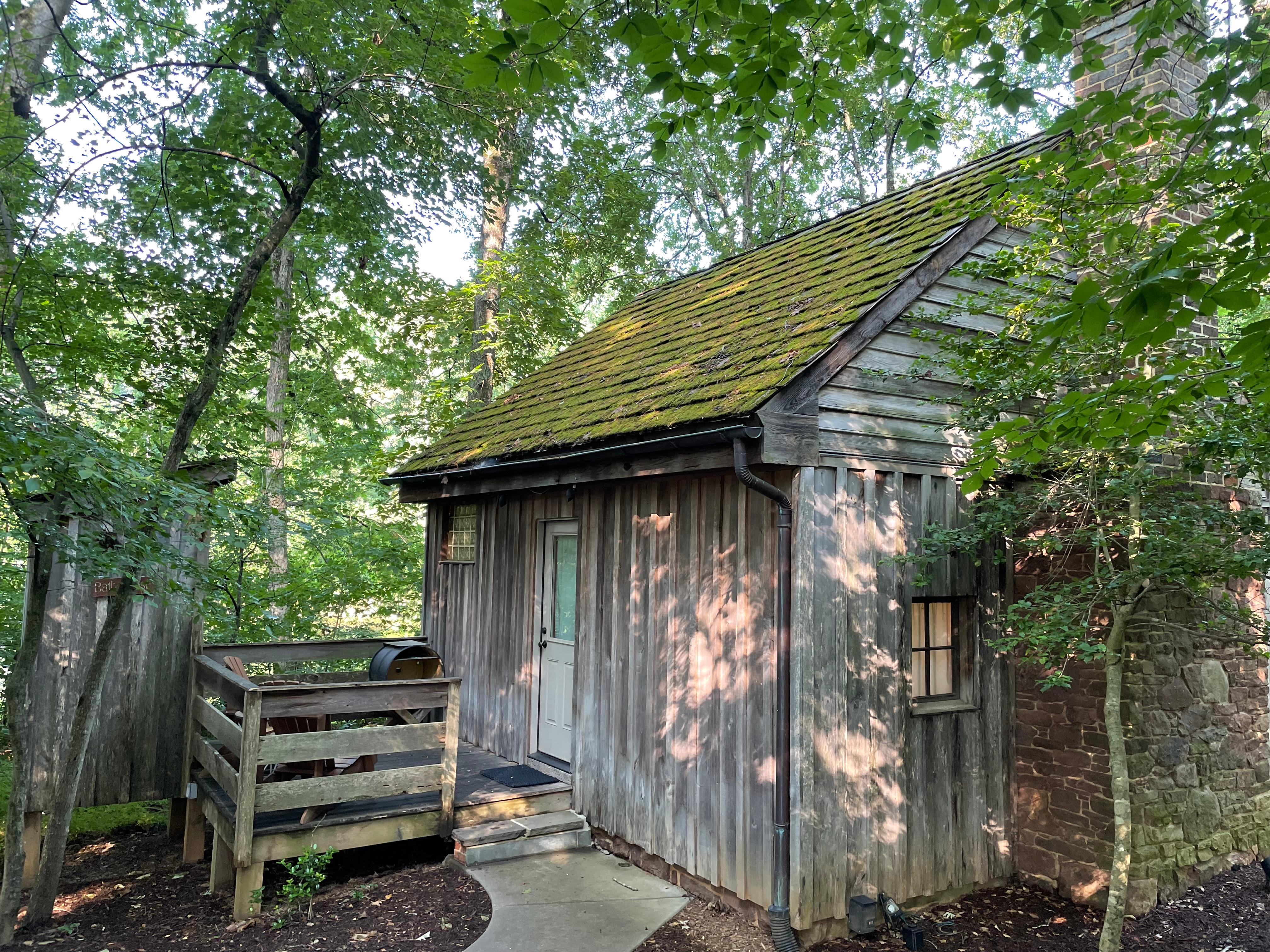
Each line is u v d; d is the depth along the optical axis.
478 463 7.86
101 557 4.72
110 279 7.32
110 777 6.67
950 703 5.91
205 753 6.52
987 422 5.49
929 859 5.57
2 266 6.04
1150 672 5.70
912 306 5.76
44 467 4.22
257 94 7.36
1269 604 6.62
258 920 5.25
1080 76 4.36
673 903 5.39
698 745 5.66
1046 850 5.90
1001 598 6.23
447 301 15.75
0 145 6.34
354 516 12.73
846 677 5.23
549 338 16.39
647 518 6.37
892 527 5.61
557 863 6.07
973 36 4.04
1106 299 2.50
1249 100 3.45
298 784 5.50
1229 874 6.13
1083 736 5.73
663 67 3.74
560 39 3.39
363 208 8.27
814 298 6.40
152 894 6.00
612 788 6.43
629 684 6.36
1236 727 6.38
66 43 6.13
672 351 7.44
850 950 4.93
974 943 5.09
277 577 11.61
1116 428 3.20
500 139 9.16
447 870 5.99
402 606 15.24
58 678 6.54
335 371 15.83
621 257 16.64
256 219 7.55
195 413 5.84
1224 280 2.35
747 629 5.36
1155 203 4.57
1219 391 2.95
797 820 4.89
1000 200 5.23
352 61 7.02
